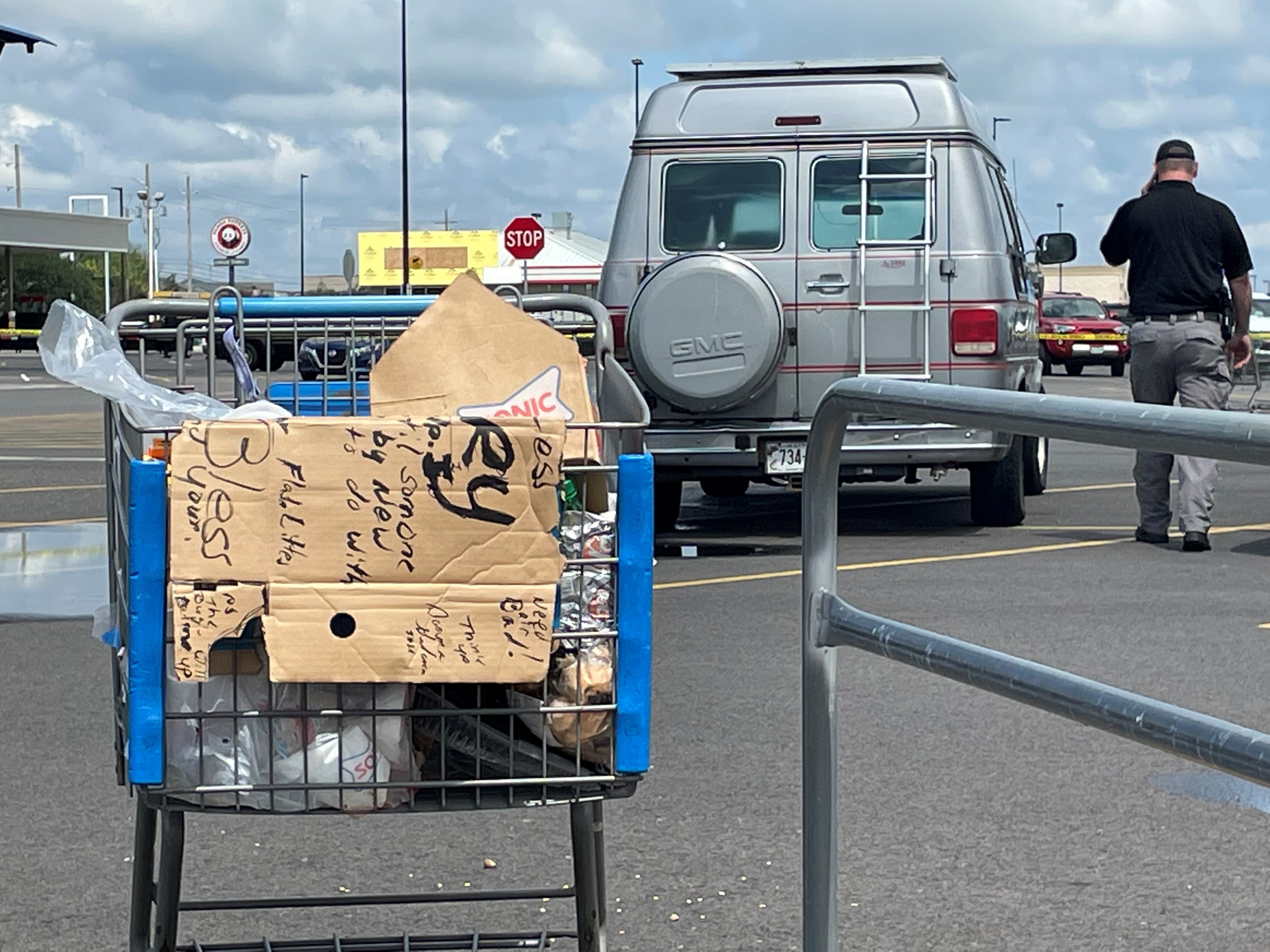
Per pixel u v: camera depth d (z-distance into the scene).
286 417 2.76
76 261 65.31
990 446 9.98
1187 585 8.73
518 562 2.63
